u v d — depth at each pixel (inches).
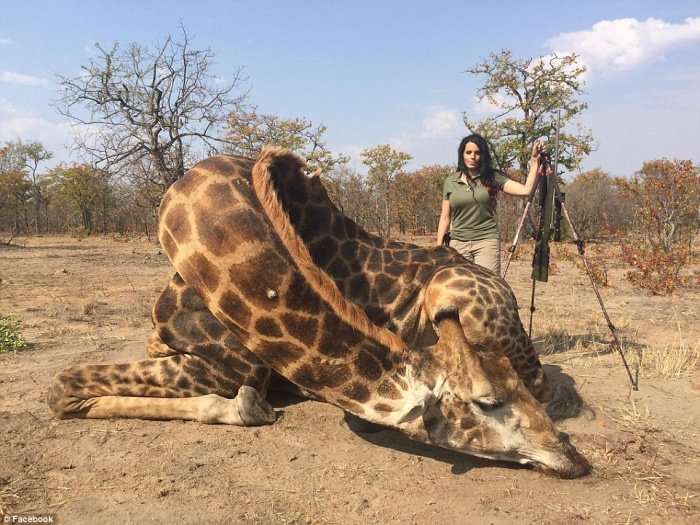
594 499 145.6
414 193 1683.1
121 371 189.9
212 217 150.6
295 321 147.9
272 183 158.1
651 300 469.1
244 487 148.9
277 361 154.5
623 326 352.5
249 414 183.5
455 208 266.2
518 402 153.3
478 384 146.3
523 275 638.5
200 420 186.7
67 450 167.8
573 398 213.6
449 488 150.6
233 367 188.5
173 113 1105.4
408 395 147.8
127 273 663.1
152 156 1110.4
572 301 458.9
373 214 1678.2
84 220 1930.4
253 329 151.3
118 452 166.9
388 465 162.9
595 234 1398.9
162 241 161.3
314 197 193.5
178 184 160.6
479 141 257.8
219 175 157.0
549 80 1350.9
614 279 612.4
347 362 150.9
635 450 174.4
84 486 147.5
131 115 1093.8
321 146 1337.4
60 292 494.6
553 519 136.9
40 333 323.6
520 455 154.6
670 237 754.2
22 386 223.6
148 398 189.6
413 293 197.9
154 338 209.0
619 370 253.8
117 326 346.6
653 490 150.0
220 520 134.1
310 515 137.9
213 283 151.4
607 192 1470.2
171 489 146.3
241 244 147.0
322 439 178.4
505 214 1272.1
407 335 197.3
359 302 194.1
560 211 253.4
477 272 195.9
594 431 189.0
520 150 1347.2
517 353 194.1
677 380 240.1
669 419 199.8
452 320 151.4
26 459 161.2
